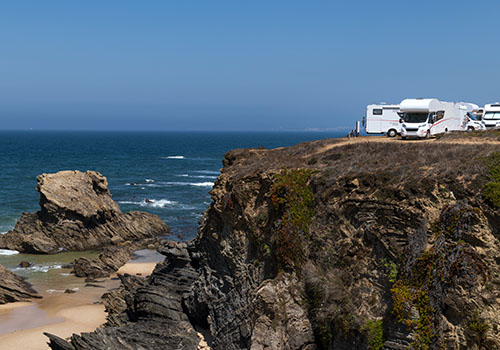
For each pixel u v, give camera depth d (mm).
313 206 23797
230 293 26109
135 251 54312
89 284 43031
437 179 19562
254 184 26453
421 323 17969
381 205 20656
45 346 30703
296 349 21688
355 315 20188
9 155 172500
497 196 17469
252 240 25828
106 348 25078
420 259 18453
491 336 16453
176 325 27969
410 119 35219
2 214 69188
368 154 25312
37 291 41219
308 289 22203
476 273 16969
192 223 67375
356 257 21234
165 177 115688
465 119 41344
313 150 30797
